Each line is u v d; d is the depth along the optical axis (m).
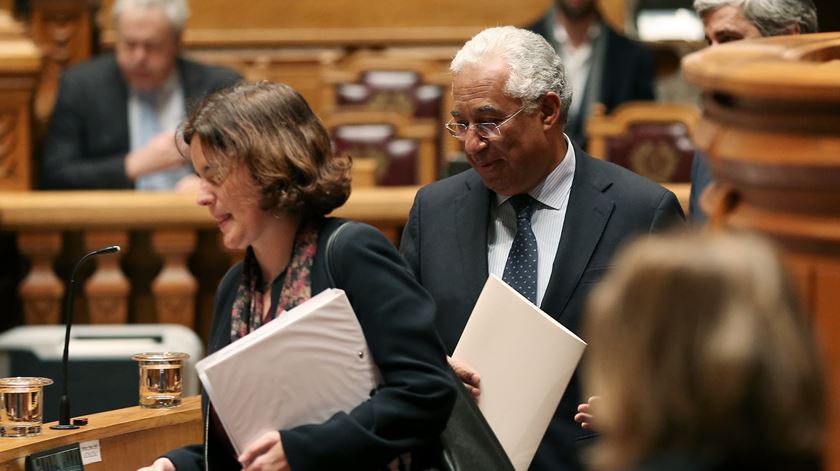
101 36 26.92
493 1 29.53
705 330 3.89
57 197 16.06
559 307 9.03
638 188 9.27
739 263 3.93
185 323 16.09
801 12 10.27
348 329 7.20
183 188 16.88
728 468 3.89
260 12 29.75
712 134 4.93
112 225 15.95
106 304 16.03
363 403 7.21
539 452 8.98
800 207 4.64
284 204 7.41
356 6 29.70
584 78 23.38
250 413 7.09
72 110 18.67
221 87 7.93
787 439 3.83
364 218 15.81
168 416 8.93
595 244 9.09
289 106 7.59
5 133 18.14
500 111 8.91
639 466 3.95
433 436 7.36
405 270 7.45
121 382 12.03
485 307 8.46
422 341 7.24
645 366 3.94
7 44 18.09
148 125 18.84
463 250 9.36
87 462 8.41
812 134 4.55
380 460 7.13
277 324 7.19
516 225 9.36
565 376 8.29
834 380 4.61
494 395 8.32
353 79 22.92
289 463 6.96
